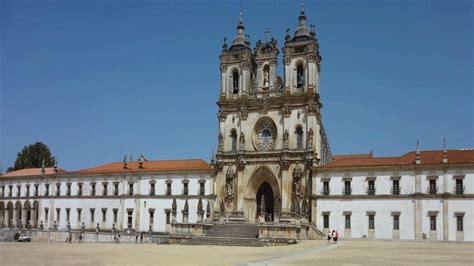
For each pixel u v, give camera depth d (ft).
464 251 205.46
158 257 175.11
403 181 313.32
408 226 307.37
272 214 361.92
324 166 335.26
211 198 370.53
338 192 328.90
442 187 303.07
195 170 381.60
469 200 295.07
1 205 488.85
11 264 145.59
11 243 302.86
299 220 327.47
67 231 393.29
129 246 256.52
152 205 394.93
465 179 297.74
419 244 264.52
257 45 377.71
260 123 367.04
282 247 243.60
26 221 469.16
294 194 339.98
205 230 324.60
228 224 330.34
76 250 213.46
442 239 297.74
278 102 360.48
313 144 344.28
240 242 286.25
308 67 355.36
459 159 307.78
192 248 239.09
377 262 152.66
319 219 330.34
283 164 347.56
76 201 433.48
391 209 313.12
